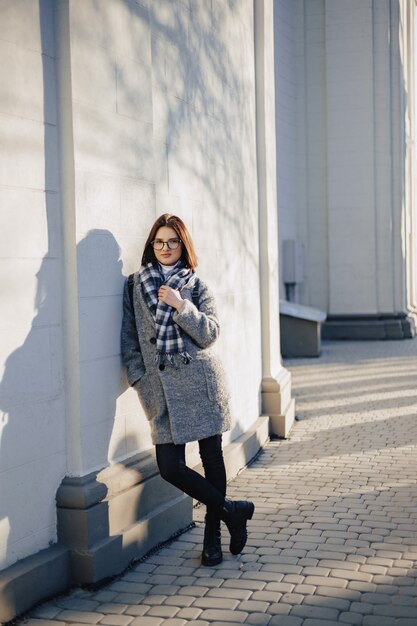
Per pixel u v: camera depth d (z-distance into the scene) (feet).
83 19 11.10
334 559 11.94
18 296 10.16
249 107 20.56
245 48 20.29
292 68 51.47
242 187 19.60
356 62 50.90
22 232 10.21
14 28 10.03
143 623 9.83
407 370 35.45
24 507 10.39
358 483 16.47
